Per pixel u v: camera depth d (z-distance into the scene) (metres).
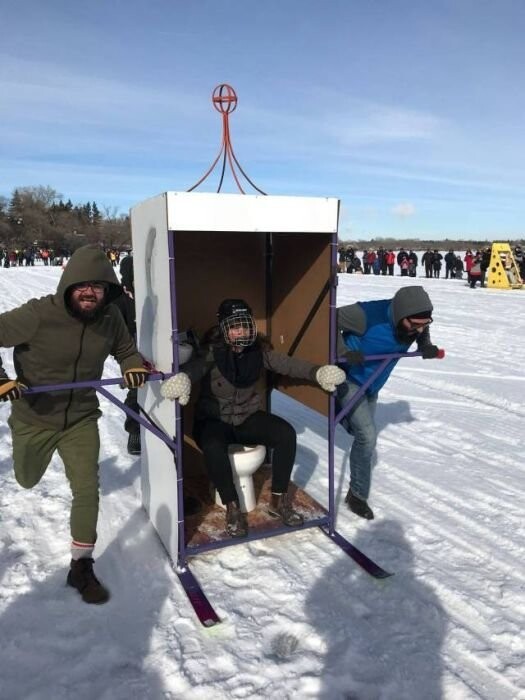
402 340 3.27
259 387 4.04
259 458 3.32
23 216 86.62
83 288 2.44
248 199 2.70
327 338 3.21
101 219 101.38
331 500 3.27
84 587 2.69
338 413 3.39
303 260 3.43
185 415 3.84
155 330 2.98
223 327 3.09
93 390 2.78
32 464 2.79
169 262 2.62
